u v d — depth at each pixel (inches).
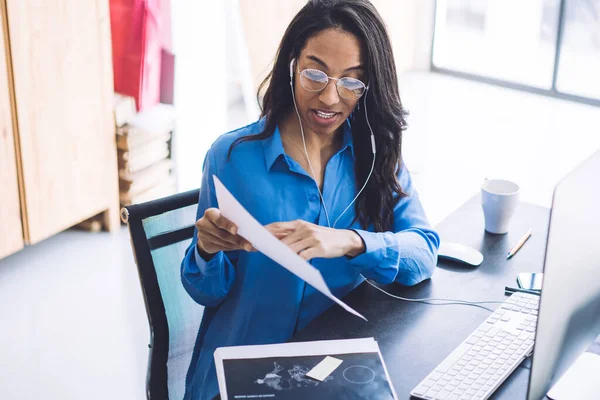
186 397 68.1
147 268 65.1
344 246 60.6
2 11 110.5
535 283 66.1
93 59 124.1
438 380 54.0
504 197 72.6
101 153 129.8
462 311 63.0
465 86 208.7
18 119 116.6
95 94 126.0
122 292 119.3
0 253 120.7
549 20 200.2
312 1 62.1
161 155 139.4
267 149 65.4
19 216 121.8
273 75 65.2
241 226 52.1
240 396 51.1
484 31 209.0
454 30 212.5
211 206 65.5
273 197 65.4
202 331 68.2
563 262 46.2
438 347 58.5
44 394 97.8
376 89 64.1
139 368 103.3
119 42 131.1
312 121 63.2
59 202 125.8
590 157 48.8
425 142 175.3
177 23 132.7
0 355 104.6
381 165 67.9
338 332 59.9
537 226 76.4
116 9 129.0
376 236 62.9
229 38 161.5
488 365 55.5
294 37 62.8
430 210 146.1
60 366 103.1
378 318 61.8
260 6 157.6
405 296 65.0
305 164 66.6
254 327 66.0
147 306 65.6
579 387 53.2
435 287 66.5
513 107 195.6
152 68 133.6
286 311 65.6
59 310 114.4
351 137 67.9
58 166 124.0
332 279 66.8
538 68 205.8
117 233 135.6
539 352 46.4
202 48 137.1
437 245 69.4
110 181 132.6
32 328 110.3
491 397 53.2
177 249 66.9
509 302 63.1
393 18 201.6
